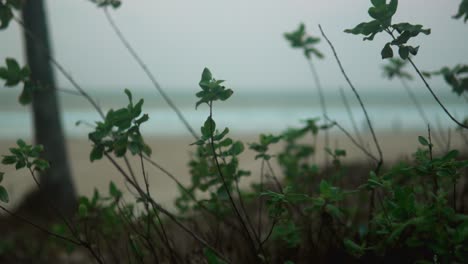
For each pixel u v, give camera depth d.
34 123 5.66
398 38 1.31
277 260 1.64
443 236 1.15
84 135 21.80
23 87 1.83
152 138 20.09
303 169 2.15
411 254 1.38
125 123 1.45
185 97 79.19
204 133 1.38
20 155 1.45
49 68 5.50
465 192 1.96
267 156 1.72
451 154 1.29
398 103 52.81
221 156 1.55
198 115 40.69
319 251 1.71
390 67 2.25
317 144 13.27
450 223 1.32
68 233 1.98
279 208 1.37
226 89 1.30
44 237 3.14
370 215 1.58
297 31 2.22
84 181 8.72
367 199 2.05
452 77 1.86
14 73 1.79
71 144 17.53
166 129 26.05
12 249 2.76
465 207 1.87
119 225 1.88
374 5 1.29
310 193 1.88
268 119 36.03
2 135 22.67
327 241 1.73
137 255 1.57
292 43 2.22
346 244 1.37
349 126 22.78
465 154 3.22
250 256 1.76
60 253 2.83
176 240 2.12
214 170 1.67
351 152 8.98
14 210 4.57
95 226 1.79
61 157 5.70
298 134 2.19
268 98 77.25
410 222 1.16
